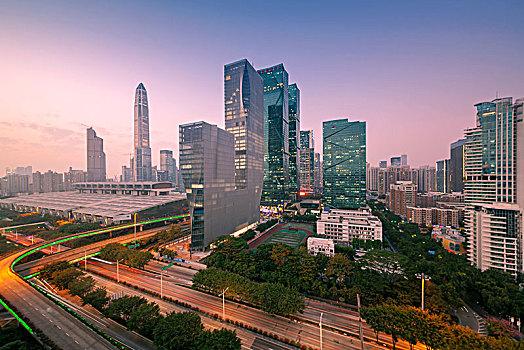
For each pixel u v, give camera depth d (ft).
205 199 409.28
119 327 193.88
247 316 210.79
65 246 428.97
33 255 364.17
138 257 313.94
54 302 222.69
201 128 403.75
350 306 229.86
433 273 282.56
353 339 181.27
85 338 172.04
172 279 294.25
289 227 634.02
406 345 174.81
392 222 610.24
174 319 167.53
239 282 226.58
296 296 203.72
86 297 216.74
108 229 502.38
